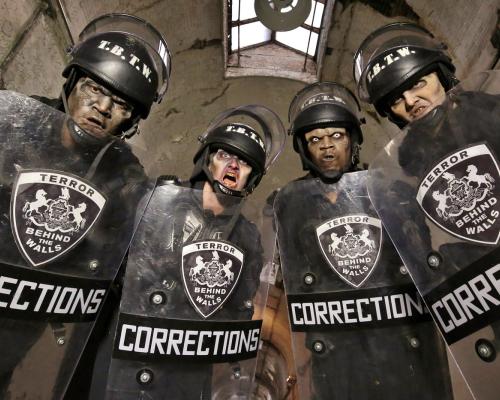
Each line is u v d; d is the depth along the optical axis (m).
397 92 1.82
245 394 1.49
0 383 1.16
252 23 5.73
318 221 1.68
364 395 1.46
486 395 1.18
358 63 2.17
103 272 1.38
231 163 2.11
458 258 1.29
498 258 1.21
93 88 1.75
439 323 1.32
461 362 1.24
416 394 1.44
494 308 1.21
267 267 1.66
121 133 1.86
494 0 2.82
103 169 1.41
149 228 1.55
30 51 2.79
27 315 1.22
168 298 1.47
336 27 4.81
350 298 1.56
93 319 1.38
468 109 1.36
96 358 1.59
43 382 1.23
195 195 1.65
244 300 1.57
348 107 2.12
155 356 1.41
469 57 3.39
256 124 2.46
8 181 1.24
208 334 1.47
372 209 1.64
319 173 1.99
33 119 1.32
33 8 2.73
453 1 3.29
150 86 1.83
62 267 1.29
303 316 1.59
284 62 6.08
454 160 1.34
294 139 2.16
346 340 1.53
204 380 1.44
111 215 1.42
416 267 1.38
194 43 5.02
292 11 4.02
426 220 1.38
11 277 1.20
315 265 1.63
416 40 1.89
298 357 1.56
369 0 4.16
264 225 1.72
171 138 5.85
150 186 1.57
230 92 6.06
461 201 1.31
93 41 1.80
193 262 1.53
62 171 1.32
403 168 1.48
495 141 1.28
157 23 4.33
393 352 1.49
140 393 1.37
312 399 1.49
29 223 1.25
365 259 1.59
